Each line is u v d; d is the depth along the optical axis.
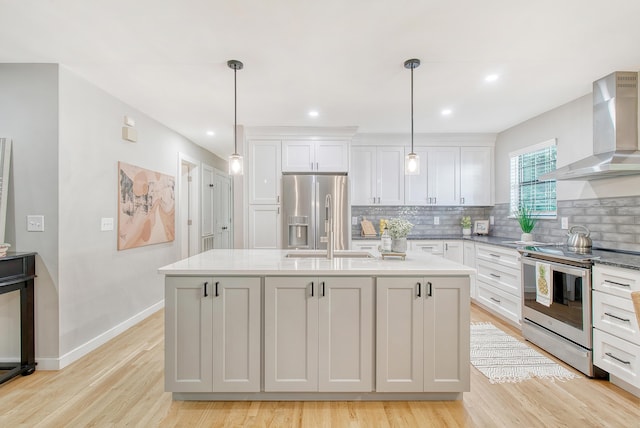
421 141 4.76
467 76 2.74
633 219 2.63
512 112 3.70
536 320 2.92
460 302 2.03
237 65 2.50
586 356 2.37
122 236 3.20
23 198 2.46
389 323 2.03
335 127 4.35
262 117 3.88
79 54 2.34
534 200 3.92
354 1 1.77
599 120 2.80
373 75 2.71
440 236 4.80
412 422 1.87
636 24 1.98
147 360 2.63
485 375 2.41
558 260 2.65
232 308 2.03
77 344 2.66
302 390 2.04
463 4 1.79
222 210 6.62
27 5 1.78
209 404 2.04
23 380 2.31
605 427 1.81
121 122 3.23
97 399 2.09
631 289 2.07
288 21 1.95
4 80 2.46
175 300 2.02
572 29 2.04
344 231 4.29
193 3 1.78
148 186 3.67
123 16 1.89
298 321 2.03
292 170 4.38
